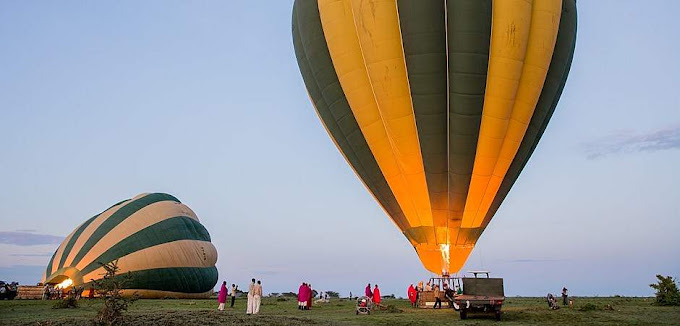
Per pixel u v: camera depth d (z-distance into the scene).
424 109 25.58
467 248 27.12
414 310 26.77
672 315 22.61
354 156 29.00
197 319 19.02
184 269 43.38
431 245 27.28
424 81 25.20
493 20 24.67
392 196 28.17
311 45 28.88
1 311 24.19
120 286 16.31
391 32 25.52
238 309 28.58
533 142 27.55
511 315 22.52
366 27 25.80
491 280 21.31
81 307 27.67
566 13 27.27
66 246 41.66
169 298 42.62
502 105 25.17
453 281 27.48
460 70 24.67
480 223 27.23
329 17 27.55
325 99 29.03
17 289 38.62
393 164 27.55
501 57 24.70
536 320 20.36
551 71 26.41
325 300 44.41
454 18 24.47
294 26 31.55
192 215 49.50
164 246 42.53
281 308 31.19
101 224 42.12
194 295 45.00
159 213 44.66
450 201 26.73
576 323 19.00
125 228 41.72
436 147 26.08
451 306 27.48
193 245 45.44
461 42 24.45
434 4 24.66
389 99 26.06
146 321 17.62
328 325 17.92
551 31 25.56
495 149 25.83
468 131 25.38
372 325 18.06
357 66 27.02
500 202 27.58
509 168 26.72
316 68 28.83
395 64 25.62
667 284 30.89
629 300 40.31
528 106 25.88
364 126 27.62
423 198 27.11
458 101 25.08
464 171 26.08
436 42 24.80
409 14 24.86
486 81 24.94
